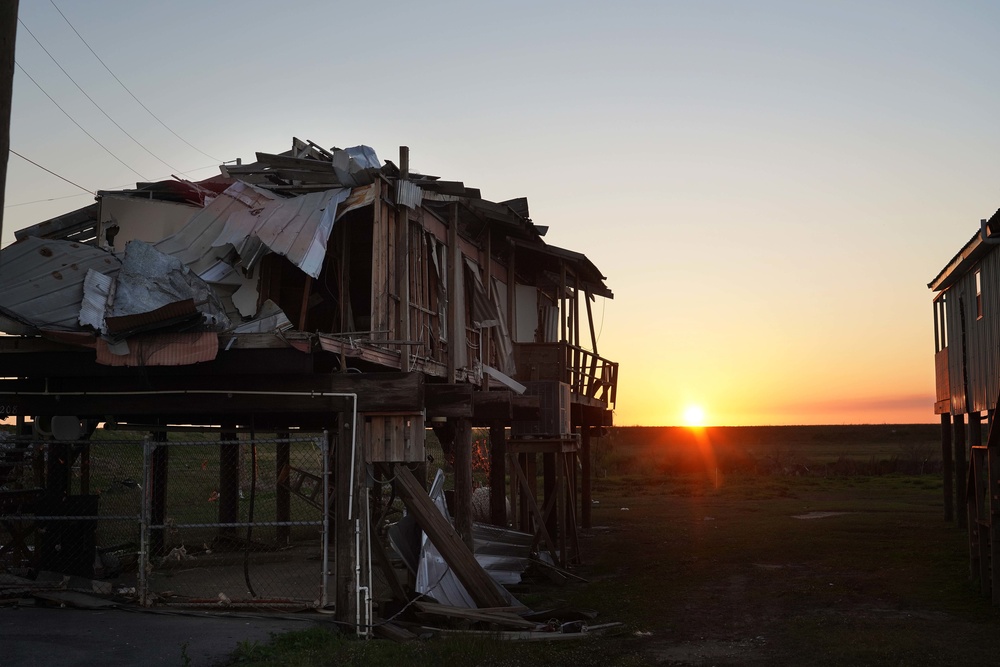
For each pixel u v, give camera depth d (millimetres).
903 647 10297
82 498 12422
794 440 109938
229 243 12070
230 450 18625
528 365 19406
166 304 10477
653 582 15805
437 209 15109
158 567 15383
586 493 24828
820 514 26969
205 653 8820
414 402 10977
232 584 13719
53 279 11109
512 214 16125
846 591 14227
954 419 23500
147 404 11359
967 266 21609
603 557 19453
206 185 14586
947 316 24594
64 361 11078
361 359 11766
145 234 13734
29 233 14531
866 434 114938
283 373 11070
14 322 10438
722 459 53969
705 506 30625
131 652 8758
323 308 15156
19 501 12898
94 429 13625
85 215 14586
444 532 12109
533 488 21500
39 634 9391
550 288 22906
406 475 12000
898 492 35625
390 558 16734
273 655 9008
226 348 10609
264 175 14516
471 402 12180
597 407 24438
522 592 15391
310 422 17094
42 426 11781
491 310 17109
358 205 12492
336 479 11039
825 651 10219
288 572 15195
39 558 12273
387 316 12602
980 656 9875
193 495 25719
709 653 10320
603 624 11945
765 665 9695
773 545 19875
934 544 19375
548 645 10648
